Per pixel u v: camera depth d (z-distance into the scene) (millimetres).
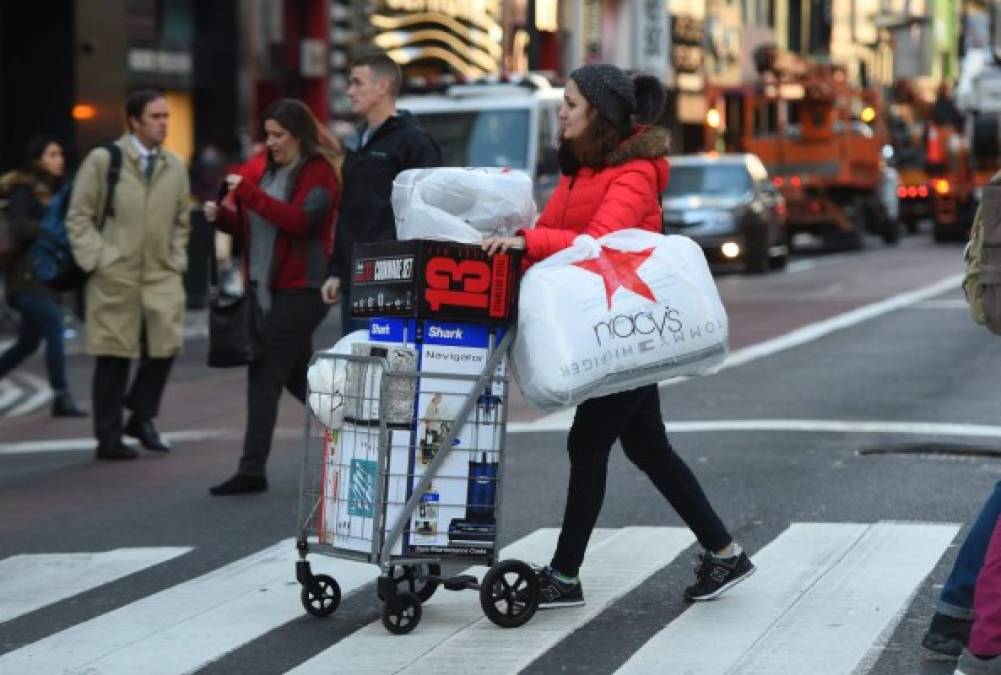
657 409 18750
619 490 25734
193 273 61438
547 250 17688
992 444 29266
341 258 24750
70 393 40531
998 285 15727
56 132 78688
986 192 15875
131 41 83938
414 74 108500
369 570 20922
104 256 29734
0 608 19703
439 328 17641
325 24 100688
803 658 16766
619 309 17656
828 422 32344
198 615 19047
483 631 18000
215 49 90438
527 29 81625
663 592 19500
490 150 55281
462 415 17703
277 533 23500
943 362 41844
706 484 26125
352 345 18094
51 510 25875
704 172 80312
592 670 16547
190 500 26219
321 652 17375
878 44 176875
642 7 135250
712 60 151375
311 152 26281
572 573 18781
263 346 26266
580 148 18234
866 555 21031
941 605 16422
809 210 95438
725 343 18125
